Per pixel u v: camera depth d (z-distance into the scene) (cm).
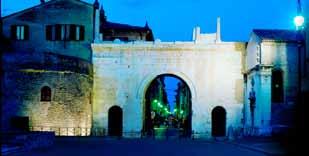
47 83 4197
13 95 4072
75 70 4375
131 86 4800
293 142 2311
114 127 4819
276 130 3806
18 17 4981
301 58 3659
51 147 2720
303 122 2378
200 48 4738
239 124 4669
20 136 2473
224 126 4753
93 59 4822
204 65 4759
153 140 3784
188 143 3328
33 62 4162
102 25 5641
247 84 4541
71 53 4938
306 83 3156
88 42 4931
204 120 4722
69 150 2472
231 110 4694
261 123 3934
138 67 4809
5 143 2367
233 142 3247
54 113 4212
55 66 4244
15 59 4100
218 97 4722
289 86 3966
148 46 4778
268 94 3928
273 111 3938
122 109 4778
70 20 4962
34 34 4969
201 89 4750
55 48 4950
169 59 4794
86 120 4562
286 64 3978
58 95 4241
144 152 2398
